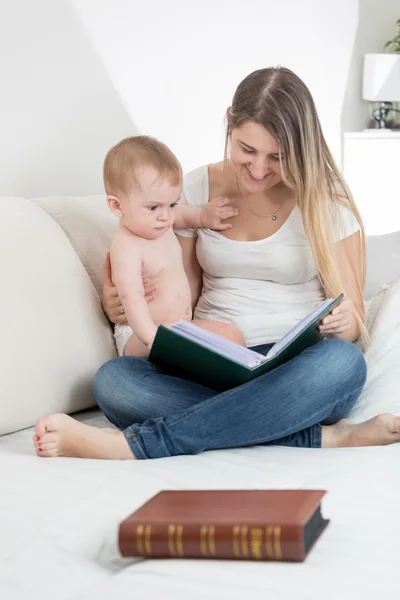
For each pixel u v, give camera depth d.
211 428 1.37
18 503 1.14
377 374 1.65
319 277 1.71
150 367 1.53
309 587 0.83
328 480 1.17
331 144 3.64
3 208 1.71
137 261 1.63
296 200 1.67
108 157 1.63
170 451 1.36
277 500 0.96
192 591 0.83
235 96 1.61
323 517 1.02
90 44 2.33
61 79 2.24
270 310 1.70
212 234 1.74
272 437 1.40
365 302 1.93
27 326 1.58
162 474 1.23
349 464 1.25
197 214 1.75
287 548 0.88
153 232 1.64
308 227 1.63
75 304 1.69
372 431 1.40
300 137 1.58
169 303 1.69
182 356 1.39
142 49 2.52
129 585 0.86
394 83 3.80
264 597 0.81
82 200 1.95
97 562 0.97
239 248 1.71
